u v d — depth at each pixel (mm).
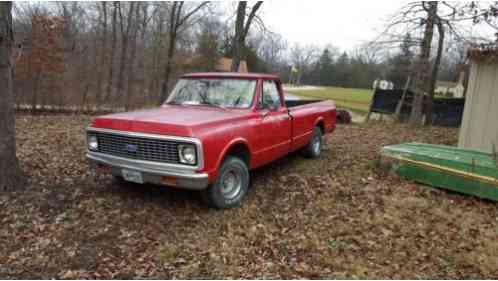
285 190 5156
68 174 5430
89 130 4281
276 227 3961
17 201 4328
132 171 3969
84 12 24125
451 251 3471
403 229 3928
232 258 3301
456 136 10438
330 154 7465
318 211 4426
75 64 17297
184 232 3770
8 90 4465
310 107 6750
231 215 4211
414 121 14000
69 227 3793
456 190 4965
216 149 3898
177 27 22391
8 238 3545
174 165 3727
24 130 8812
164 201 4523
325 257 3336
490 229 3951
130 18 24484
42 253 3303
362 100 38094
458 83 30625
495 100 6781
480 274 3102
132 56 24688
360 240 3676
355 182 5508
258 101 4918
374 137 9930
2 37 4230
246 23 14727
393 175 5750
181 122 3805
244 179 4582
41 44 14750
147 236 3660
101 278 2945
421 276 3057
